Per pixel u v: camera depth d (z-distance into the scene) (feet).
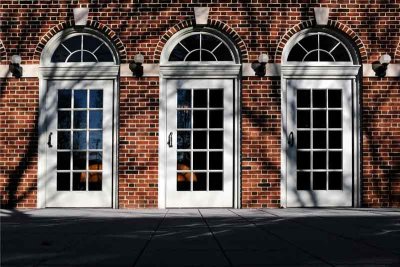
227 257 15.30
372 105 34.04
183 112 34.12
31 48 34.06
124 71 33.78
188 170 33.88
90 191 33.88
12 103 33.78
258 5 34.24
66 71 34.04
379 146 33.96
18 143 33.65
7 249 16.87
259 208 33.42
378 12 34.47
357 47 34.35
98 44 34.47
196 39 34.42
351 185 34.17
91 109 34.12
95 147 34.06
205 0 34.22
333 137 34.32
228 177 33.91
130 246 17.51
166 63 33.94
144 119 33.63
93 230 22.20
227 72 34.01
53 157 33.91
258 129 33.71
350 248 17.01
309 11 34.32
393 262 14.44
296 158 34.04
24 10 34.19
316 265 14.03
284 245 17.72
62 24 34.09
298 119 34.24
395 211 31.27
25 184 33.60
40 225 24.26
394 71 34.19
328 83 34.45
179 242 18.48
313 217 27.84
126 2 34.14
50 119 34.06
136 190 33.47
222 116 34.17
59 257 15.33
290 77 34.22
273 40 34.14
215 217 27.99
